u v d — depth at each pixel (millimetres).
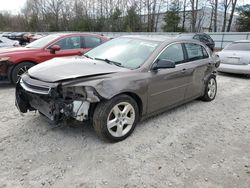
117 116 3541
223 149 3541
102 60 4160
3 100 5418
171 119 4578
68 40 7438
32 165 2994
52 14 54344
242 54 8656
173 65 3832
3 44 10531
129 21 45844
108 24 48250
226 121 4598
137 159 3199
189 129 4172
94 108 3426
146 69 3867
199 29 42844
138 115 3871
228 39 24328
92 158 3178
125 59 4102
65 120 3320
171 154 3354
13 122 4160
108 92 3291
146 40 4488
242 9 37688
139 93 3732
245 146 3650
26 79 3553
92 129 3955
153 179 2820
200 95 5469
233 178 2885
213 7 40812
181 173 2947
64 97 3219
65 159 3135
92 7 50969
